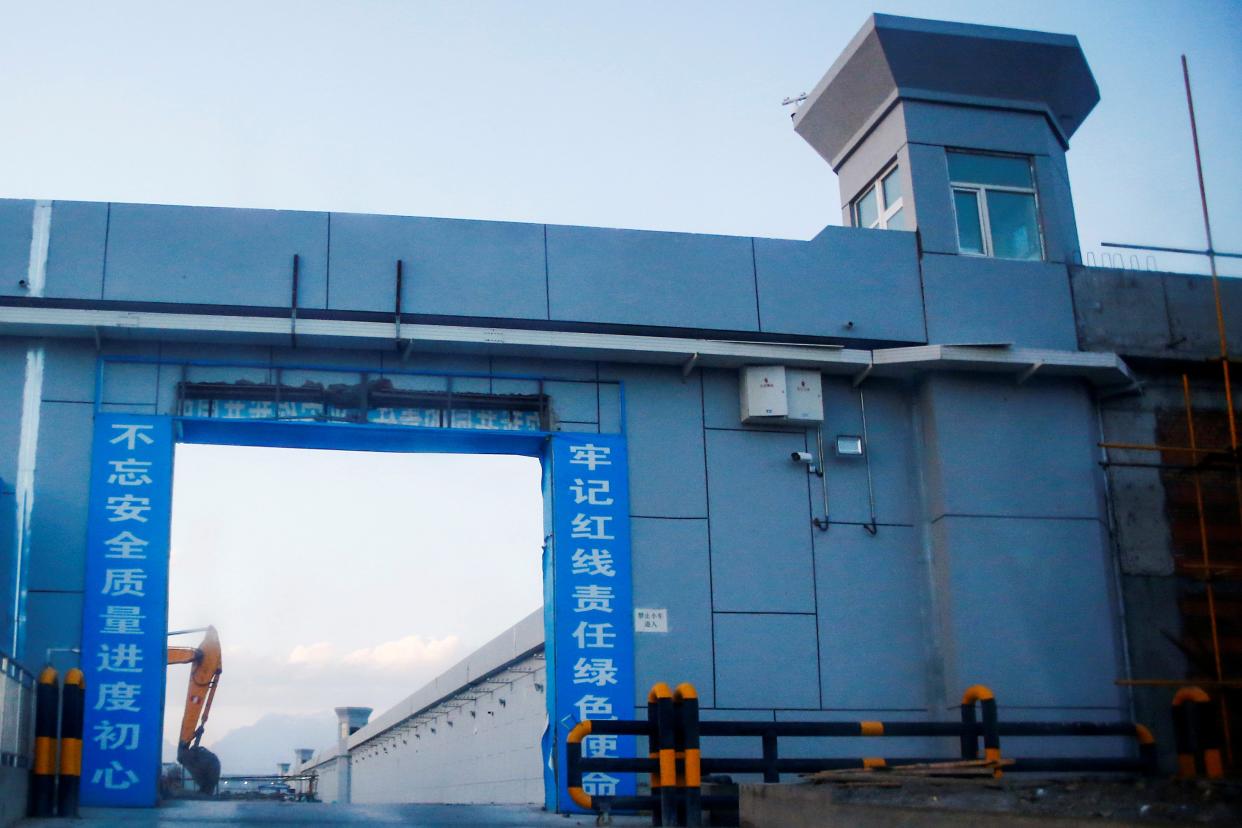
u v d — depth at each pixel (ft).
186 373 47.70
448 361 49.88
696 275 52.16
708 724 41.52
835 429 53.06
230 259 48.24
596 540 49.06
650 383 51.57
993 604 51.16
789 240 53.62
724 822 40.68
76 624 44.52
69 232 47.52
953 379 53.47
